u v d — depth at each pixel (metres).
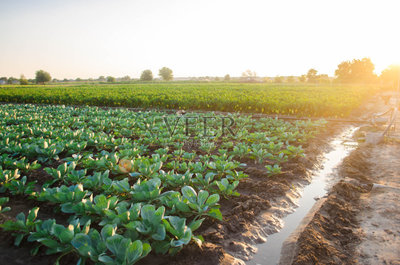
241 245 4.17
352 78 92.06
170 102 20.94
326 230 4.58
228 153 8.23
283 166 7.62
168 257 3.65
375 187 6.17
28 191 5.04
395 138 10.73
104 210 3.95
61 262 3.47
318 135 11.98
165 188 5.71
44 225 3.78
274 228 4.79
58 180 6.02
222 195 5.60
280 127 11.23
